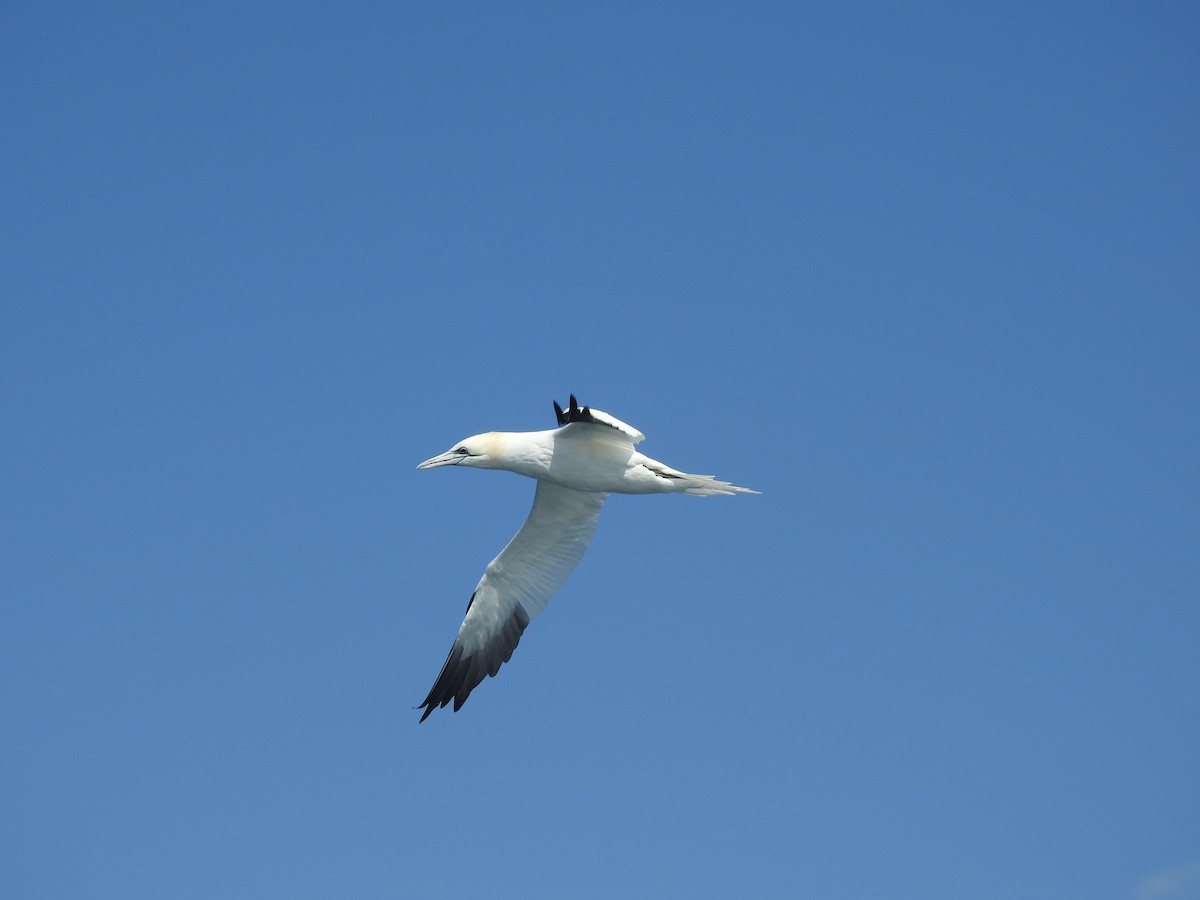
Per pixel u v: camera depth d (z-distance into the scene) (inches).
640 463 753.0
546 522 841.5
